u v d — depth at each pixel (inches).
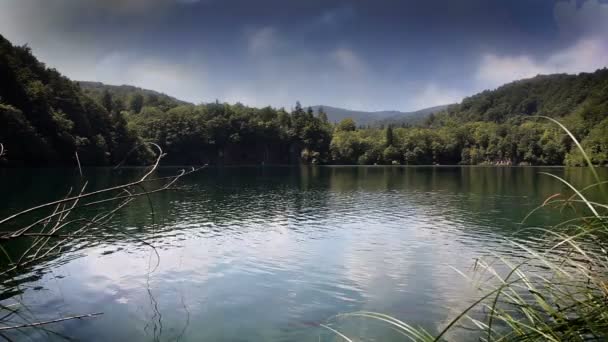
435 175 3705.7
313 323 468.8
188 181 2834.6
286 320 477.1
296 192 2091.5
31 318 467.5
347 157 6958.7
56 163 3403.1
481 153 6579.7
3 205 1305.4
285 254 796.6
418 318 479.8
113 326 454.9
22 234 216.4
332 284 612.7
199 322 470.3
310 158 7052.2
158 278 629.9
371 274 665.6
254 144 6875.0
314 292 576.7
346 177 3432.6
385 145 6909.5
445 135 7027.6
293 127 7298.2
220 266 704.4
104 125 4153.5
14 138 2874.0
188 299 543.5
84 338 424.5
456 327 429.4
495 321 427.5
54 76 4106.8
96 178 2484.0
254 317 485.4
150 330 447.5
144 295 555.2
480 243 893.8
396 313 498.3
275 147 7076.8
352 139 6968.5
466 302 526.9
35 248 753.0
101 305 514.9
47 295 542.6
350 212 1396.4
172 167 4899.1
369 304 530.3
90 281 602.9
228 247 852.0
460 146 6825.8
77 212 1256.2
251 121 6811.0
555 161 5580.7
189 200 1678.2
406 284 613.9
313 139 7209.6
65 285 582.2
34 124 3218.5
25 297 531.5
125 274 644.1
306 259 762.2
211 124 6269.7
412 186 2487.7
